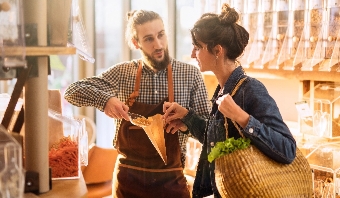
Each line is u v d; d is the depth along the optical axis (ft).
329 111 9.47
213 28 6.71
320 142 9.45
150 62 8.73
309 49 9.36
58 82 15.98
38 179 5.71
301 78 9.53
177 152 8.79
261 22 10.25
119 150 9.03
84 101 8.64
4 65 4.94
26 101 5.69
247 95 6.53
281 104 11.80
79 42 6.46
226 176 6.18
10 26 4.91
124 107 8.24
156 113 8.84
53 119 6.88
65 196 5.69
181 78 8.98
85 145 7.66
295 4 9.50
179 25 14.85
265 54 10.19
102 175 11.35
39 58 5.63
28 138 5.72
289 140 6.31
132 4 15.71
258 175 6.06
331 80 8.98
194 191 7.42
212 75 12.00
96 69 16.15
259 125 6.15
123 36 15.71
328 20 8.96
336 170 8.77
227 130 6.57
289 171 6.33
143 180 8.82
